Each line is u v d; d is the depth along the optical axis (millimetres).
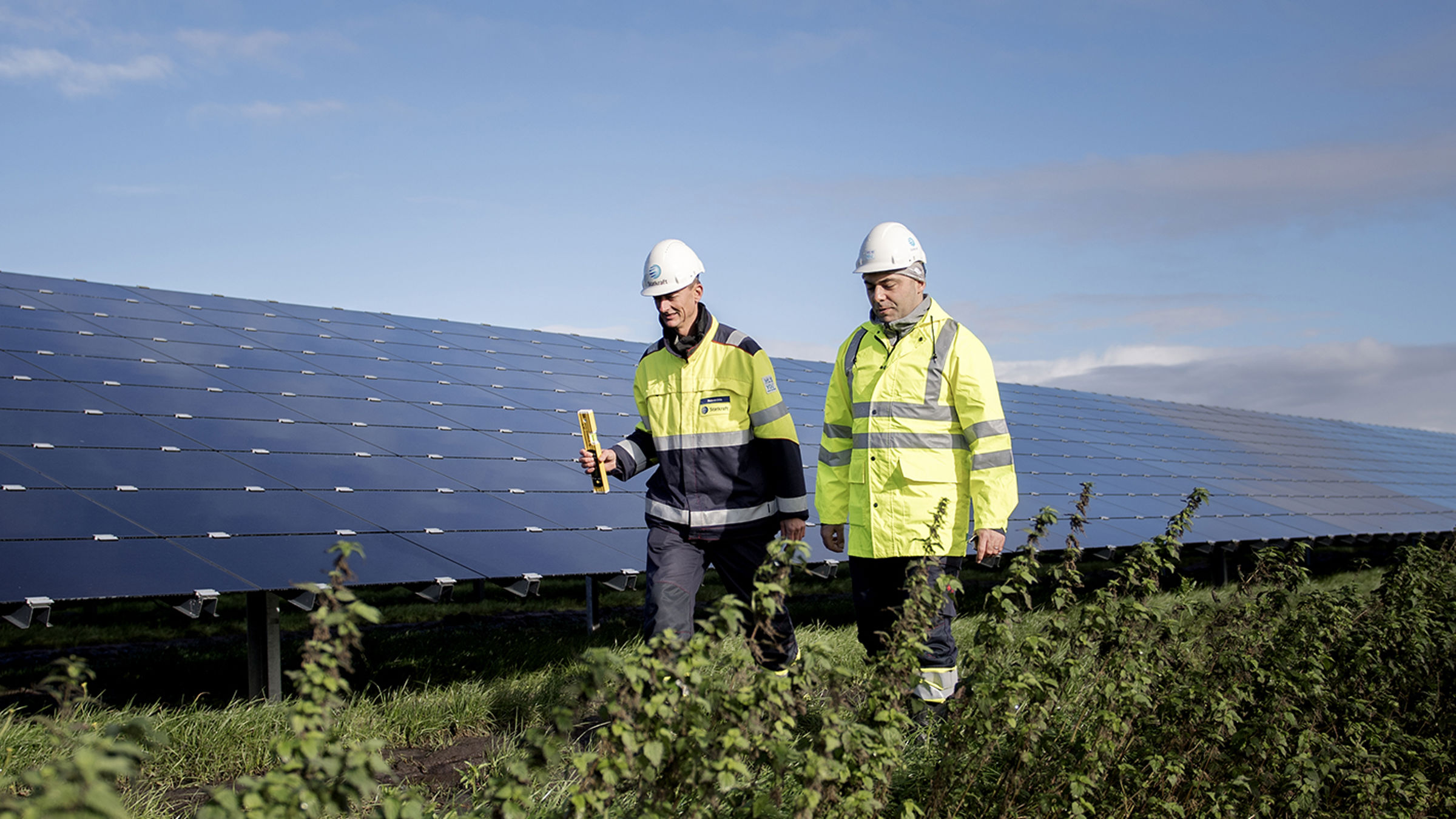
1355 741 4109
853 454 4926
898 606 4699
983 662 3311
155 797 3811
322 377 9578
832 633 7469
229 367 9133
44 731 4105
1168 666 4031
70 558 4805
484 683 5625
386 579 5371
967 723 3258
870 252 4809
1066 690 3594
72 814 1580
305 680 2166
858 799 2557
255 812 1967
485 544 6273
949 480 4730
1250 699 3947
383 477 7152
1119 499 11820
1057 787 3412
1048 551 9539
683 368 4727
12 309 9242
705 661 2420
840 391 5133
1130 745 3762
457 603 10812
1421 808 3957
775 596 2684
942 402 4750
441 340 12680
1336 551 18219
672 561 4672
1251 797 3797
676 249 4664
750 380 4691
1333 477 18672
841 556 7395
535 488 7777
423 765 4496
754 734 2547
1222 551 11930
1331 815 3912
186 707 4996
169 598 4840
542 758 2383
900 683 2945
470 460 8117
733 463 4699
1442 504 19203
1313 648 4293
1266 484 15875
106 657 7551
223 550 5312
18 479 5602
